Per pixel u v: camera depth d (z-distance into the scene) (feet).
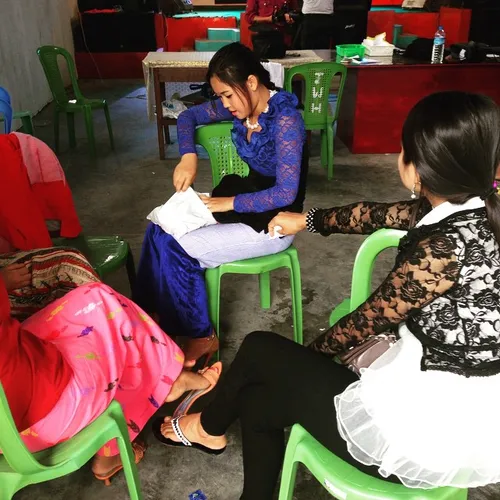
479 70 15.05
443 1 28.94
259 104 6.18
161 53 15.84
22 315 5.56
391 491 3.66
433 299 3.39
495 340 3.32
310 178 13.99
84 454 4.10
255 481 4.43
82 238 7.30
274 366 4.29
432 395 3.44
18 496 5.40
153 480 5.57
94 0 25.76
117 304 4.82
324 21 19.76
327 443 3.99
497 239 3.24
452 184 3.28
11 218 6.07
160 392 5.11
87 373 4.26
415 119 3.34
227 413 4.85
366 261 5.02
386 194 13.03
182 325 6.59
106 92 23.26
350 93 15.78
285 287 9.04
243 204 6.29
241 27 24.30
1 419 3.48
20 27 19.19
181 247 6.34
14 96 18.37
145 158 15.48
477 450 3.42
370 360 4.35
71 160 15.35
